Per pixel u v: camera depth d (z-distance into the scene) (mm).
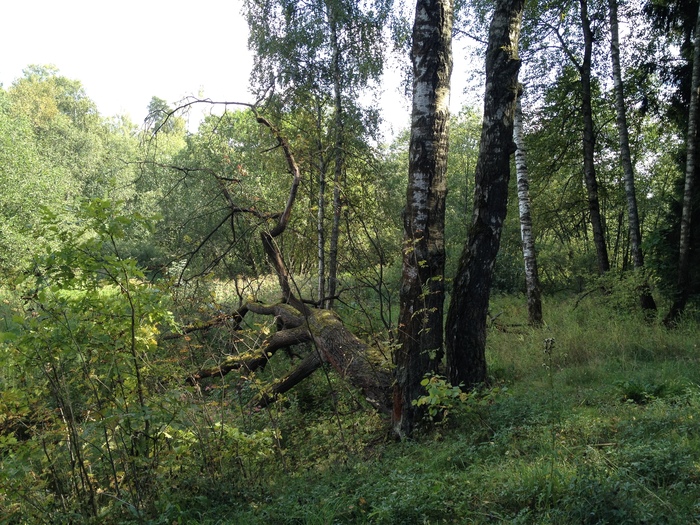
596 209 15344
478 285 6949
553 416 6016
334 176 13883
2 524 4711
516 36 7086
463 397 5840
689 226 11039
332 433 7312
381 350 7652
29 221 22422
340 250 13109
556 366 9180
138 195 21125
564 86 16359
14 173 23641
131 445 5078
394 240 14344
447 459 5375
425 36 6984
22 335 4613
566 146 17266
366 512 4379
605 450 4855
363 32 14320
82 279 4801
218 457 5562
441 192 6957
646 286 12547
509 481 4340
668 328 10734
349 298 11883
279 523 4406
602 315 12844
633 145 18922
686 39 13344
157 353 6270
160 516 4332
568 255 20094
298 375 8844
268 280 11289
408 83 15344
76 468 5168
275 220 9789
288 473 5977
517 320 14461
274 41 14164
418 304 6797
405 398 6691
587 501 3688
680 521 3428
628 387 6762
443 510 4105
